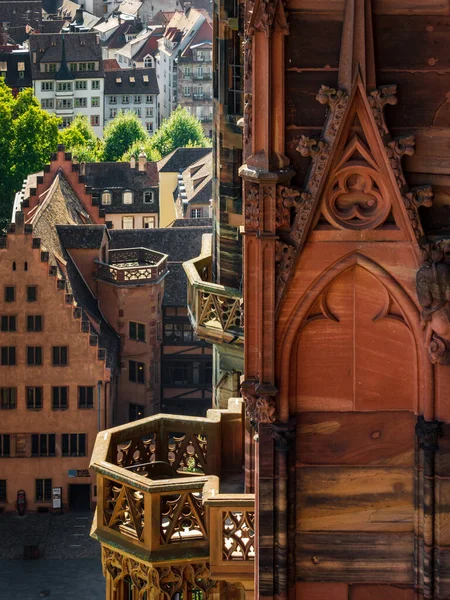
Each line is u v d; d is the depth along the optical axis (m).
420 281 35.59
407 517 37.41
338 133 35.06
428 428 36.53
